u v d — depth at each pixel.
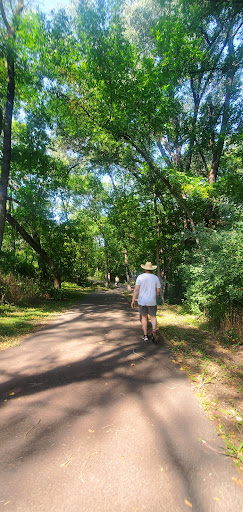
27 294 11.84
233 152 12.72
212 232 7.64
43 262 16.70
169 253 14.14
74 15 8.94
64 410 2.82
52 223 14.81
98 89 9.11
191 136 10.64
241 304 6.31
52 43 8.97
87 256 28.83
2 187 8.55
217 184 10.27
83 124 11.50
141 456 2.12
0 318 7.95
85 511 1.62
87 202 25.23
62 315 9.27
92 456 2.12
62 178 14.71
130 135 8.91
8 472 1.94
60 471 1.96
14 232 15.51
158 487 1.82
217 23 10.72
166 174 10.20
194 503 1.70
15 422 2.60
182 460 2.08
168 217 13.09
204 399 3.05
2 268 13.70
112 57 8.39
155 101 8.28
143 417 2.68
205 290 6.88
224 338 5.54
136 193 13.48
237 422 2.62
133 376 3.72
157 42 8.75
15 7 8.51
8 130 8.68
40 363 4.27
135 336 5.98
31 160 11.68
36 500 1.70
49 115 12.03
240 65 10.60
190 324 7.30
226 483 1.87
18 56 8.84
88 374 3.80
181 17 9.52
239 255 5.61
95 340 5.66
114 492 1.77
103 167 14.92
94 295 19.09
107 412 2.78
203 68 10.49
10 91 8.71
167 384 3.45
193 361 4.27
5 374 3.81
